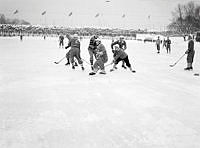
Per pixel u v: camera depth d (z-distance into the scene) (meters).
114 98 8.14
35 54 23.64
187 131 5.48
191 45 15.30
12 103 7.41
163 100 7.99
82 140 4.97
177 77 12.63
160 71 14.70
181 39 66.44
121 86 10.02
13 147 4.64
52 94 8.55
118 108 7.07
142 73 13.64
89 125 5.77
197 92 9.24
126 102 7.69
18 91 8.90
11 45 36.12
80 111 6.76
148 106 7.30
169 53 30.83
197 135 5.28
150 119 6.21
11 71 13.31
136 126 5.74
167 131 5.47
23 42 45.75
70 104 7.40
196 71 14.99
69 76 12.10
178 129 5.59
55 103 7.48
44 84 10.16
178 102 7.78
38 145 4.73
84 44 44.53
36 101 7.66
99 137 5.12
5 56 21.19
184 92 9.20
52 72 13.23
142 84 10.53
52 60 18.92
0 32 79.06
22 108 6.95
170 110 6.95
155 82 11.07
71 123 5.88
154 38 70.25
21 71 13.36
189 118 6.32
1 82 10.41
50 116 6.33
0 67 14.70
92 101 7.75
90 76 12.22
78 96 8.33
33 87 9.58
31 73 12.78
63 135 5.20
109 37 81.69
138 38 81.56
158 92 9.10
